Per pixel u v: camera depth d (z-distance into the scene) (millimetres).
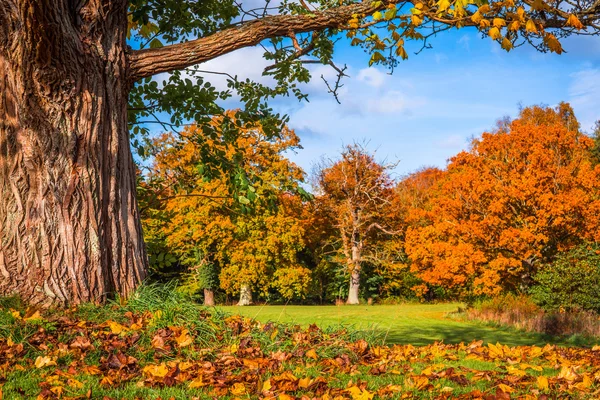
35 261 6051
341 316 22922
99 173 6406
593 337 17234
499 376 4980
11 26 5984
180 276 35625
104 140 6516
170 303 6020
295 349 5680
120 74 6672
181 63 6859
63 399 3643
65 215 6168
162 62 6816
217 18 9227
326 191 41031
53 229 6113
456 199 26672
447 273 26203
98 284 6246
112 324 5305
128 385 4133
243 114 9180
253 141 30859
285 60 7926
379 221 41594
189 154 25953
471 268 25547
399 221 41438
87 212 6262
